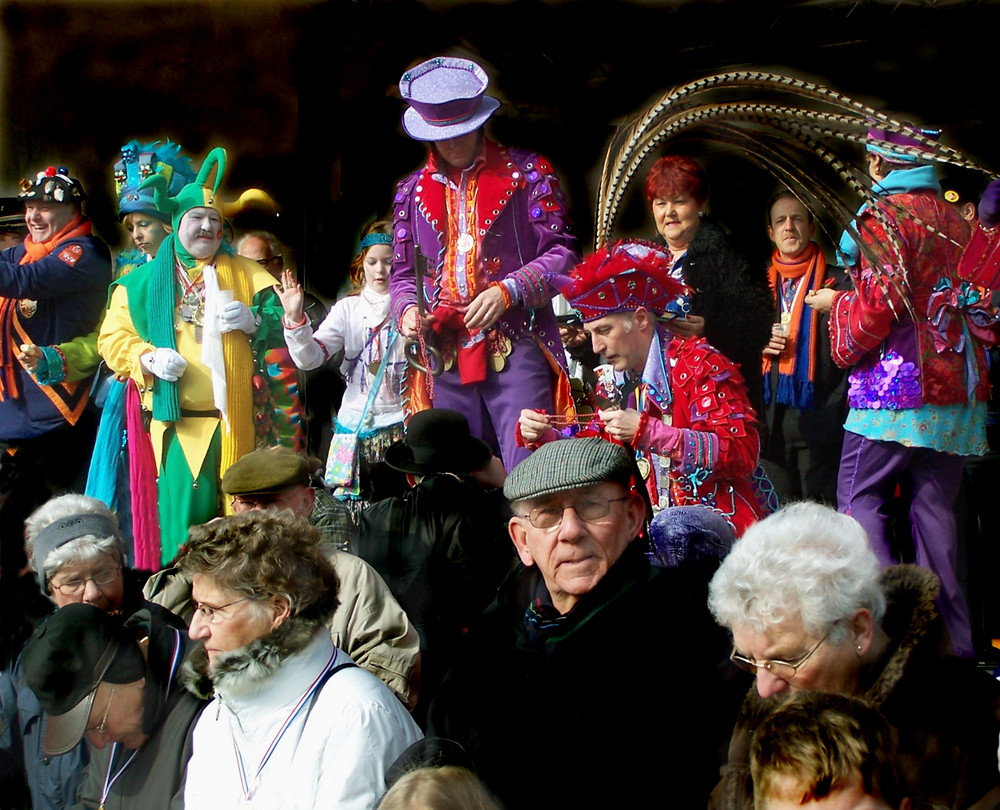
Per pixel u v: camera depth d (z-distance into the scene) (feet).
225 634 9.41
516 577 10.81
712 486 13.98
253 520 9.75
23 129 23.27
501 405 17.17
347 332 19.40
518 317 17.07
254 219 22.77
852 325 15.53
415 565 13.12
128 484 19.12
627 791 9.48
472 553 13.19
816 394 16.83
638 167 14.61
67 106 23.24
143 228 19.45
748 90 20.11
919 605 8.96
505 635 10.53
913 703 8.59
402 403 18.81
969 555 16.56
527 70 21.76
